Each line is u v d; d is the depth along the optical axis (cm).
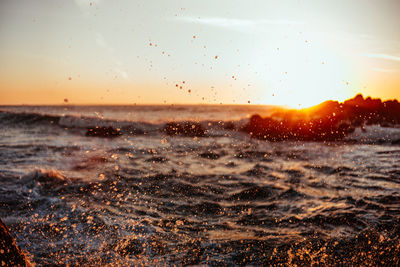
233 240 224
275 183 389
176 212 285
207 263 192
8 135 911
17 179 380
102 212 277
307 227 247
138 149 684
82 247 211
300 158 588
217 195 339
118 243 218
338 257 196
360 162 536
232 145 791
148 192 347
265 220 265
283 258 196
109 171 446
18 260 162
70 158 552
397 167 488
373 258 193
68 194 331
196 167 494
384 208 286
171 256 201
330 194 338
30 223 248
